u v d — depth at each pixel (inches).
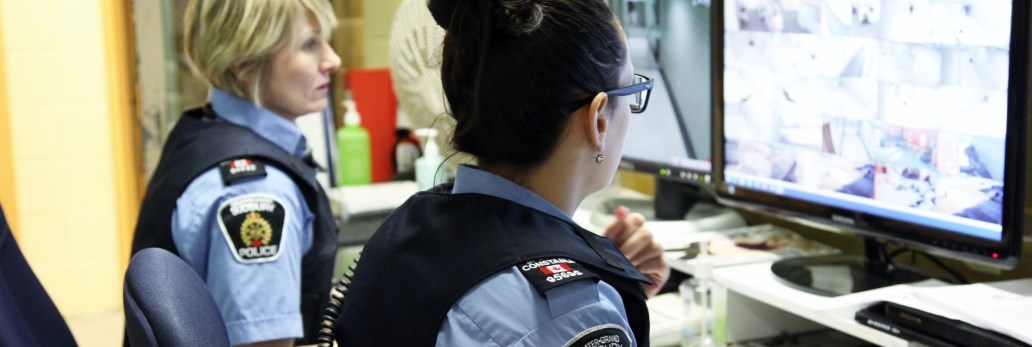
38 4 120.6
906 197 58.7
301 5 63.9
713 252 71.3
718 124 73.3
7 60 120.7
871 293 57.4
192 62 67.3
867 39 59.6
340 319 42.6
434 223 41.3
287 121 66.8
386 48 116.0
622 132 42.3
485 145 40.8
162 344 39.0
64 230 126.6
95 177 126.2
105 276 129.3
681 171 79.8
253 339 59.5
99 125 125.0
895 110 58.4
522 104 39.0
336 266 97.5
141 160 115.7
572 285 37.6
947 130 55.3
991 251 53.9
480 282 37.9
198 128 65.1
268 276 60.1
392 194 105.8
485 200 41.1
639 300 40.8
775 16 66.4
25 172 123.9
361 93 110.7
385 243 42.3
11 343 43.8
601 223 83.7
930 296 54.0
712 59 72.9
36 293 48.5
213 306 44.4
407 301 39.3
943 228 56.6
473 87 40.3
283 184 62.2
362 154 109.2
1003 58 51.4
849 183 62.6
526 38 38.8
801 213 67.2
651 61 81.0
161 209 61.7
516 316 37.0
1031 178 60.6
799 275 63.8
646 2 80.4
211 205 60.0
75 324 126.0
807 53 64.2
